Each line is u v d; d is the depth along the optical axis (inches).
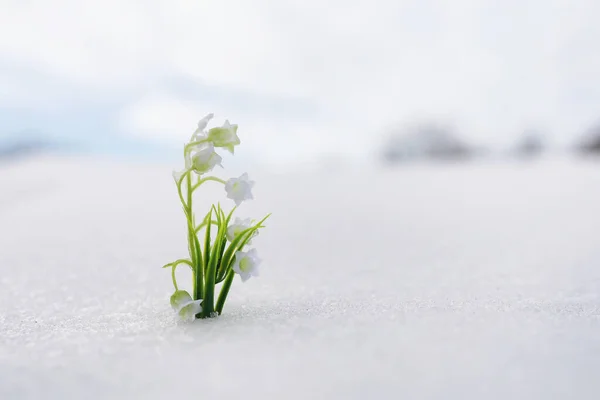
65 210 66.2
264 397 18.5
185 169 24.7
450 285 30.9
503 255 39.0
